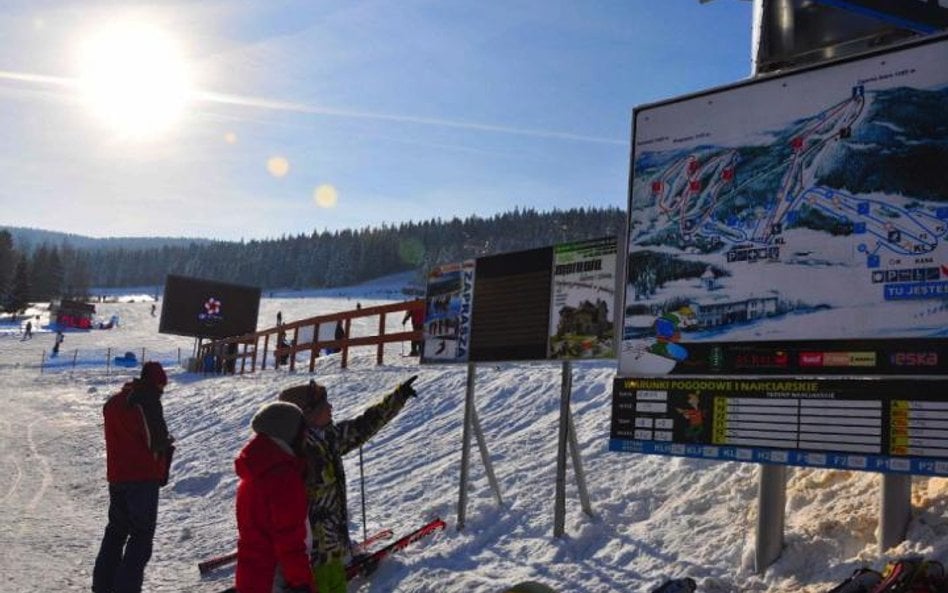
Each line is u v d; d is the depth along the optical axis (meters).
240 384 21.22
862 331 4.47
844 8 5.11
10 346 60.25
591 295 6.39
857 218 4.58
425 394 13.12
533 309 6.86
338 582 4.76
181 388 23.81
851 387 4.46
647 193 5.61
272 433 3.92
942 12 5.09
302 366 22.11
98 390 29.11
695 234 5.30
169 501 11.15
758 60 5.82
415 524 7.59
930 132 4.37
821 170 4.77
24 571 7.35
